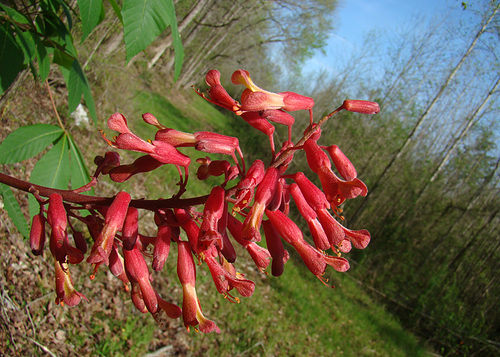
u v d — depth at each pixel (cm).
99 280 585
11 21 199
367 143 2031
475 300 1653
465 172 2031
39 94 684
